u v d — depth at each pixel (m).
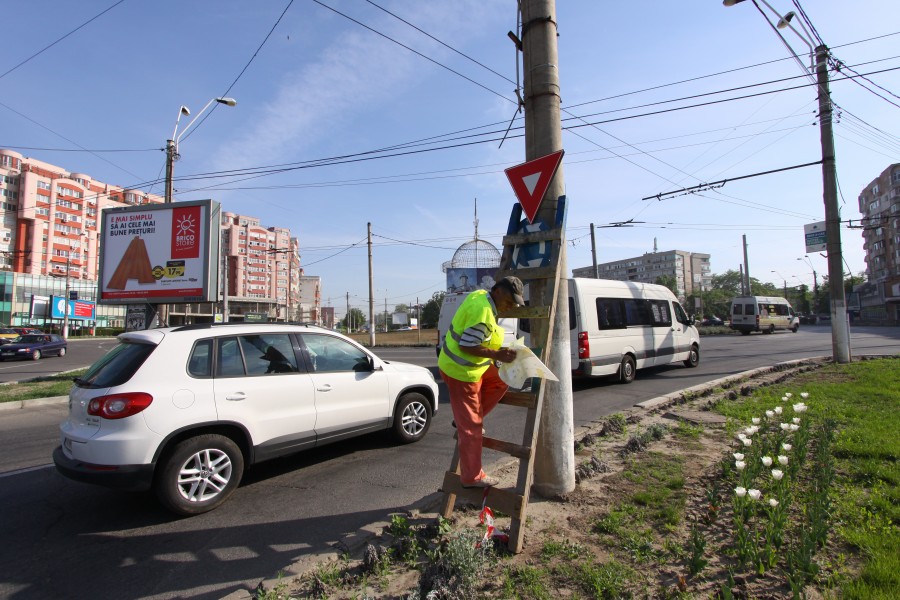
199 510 4.32
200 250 14.23
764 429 5.53
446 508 3.72
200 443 4.37
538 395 3.52
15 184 75.81
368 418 5.95
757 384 9.34
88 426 4.16
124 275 14.69
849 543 3.23
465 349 3.39
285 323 5.54
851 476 4.40
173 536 3.94
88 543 3.84
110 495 4.89
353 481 5.12
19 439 7.55
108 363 4.54
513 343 3.39
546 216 4.12
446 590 2.68
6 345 26.08
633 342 11.69
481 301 3.49
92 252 87.25
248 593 2.99
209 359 4.68
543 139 4.24
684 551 3.17
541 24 4.30
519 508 3.27
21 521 4.28
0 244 73.31
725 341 26.47
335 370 5.71
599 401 9.20
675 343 13.36
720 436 5.96
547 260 3.98
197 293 14.15
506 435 6.95
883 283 67.69
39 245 77.50
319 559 3.31
